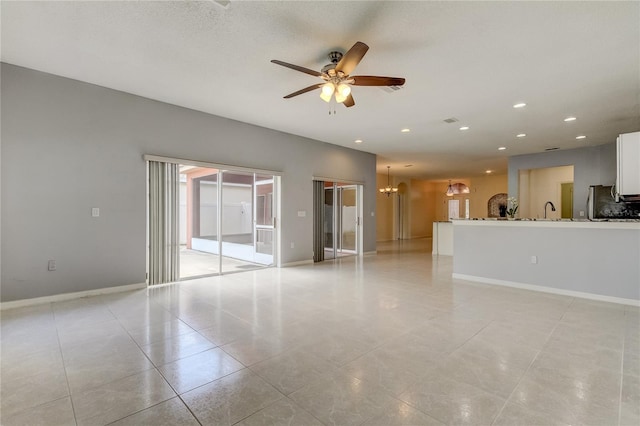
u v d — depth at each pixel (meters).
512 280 4.65
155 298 3.93
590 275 4.02
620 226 3.84
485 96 4.17
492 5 2.35
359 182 7.80
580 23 2.56
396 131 5.99
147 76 3.69
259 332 2.84
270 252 6.37
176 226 4.80
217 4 2.35
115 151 4.14
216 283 4.81
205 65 3.39
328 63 3.28
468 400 1.82
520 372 2.14
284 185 6.18
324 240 7.19
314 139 6.71
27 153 3.55
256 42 2.91
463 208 13.91
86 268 3.96
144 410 1.73
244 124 5.50
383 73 3.49
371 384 1.99
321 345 2.57
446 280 5.07
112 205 4.13
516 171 8.27
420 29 2.67
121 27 2.70
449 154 8.25
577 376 2.09
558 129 5.72
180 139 4.71
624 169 4.02
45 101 3.64
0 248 3.41
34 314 3.29
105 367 2.19
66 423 1.62
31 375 2.08
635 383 2.01
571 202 9.11
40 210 3.63
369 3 2.35
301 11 2.45
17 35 2.84
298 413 1.71
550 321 3.14
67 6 2.42
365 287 4.57
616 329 2.93
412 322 3.10
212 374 2.11
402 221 13.27
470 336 2.76
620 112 4.76
